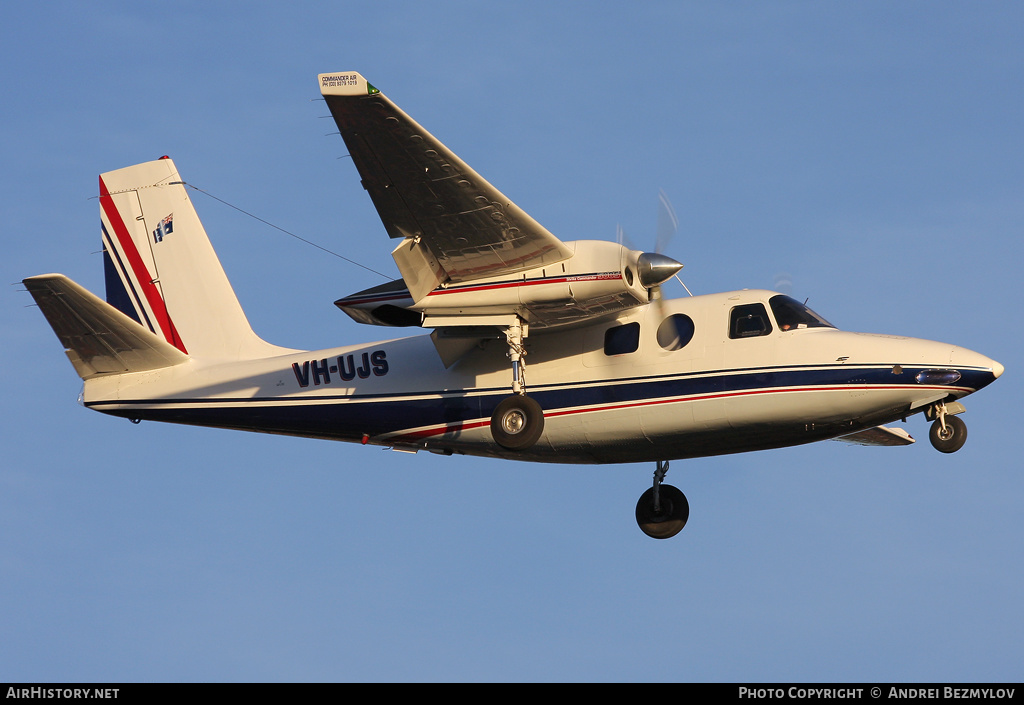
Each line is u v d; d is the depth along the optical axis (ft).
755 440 177.99
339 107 143.23
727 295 180.24
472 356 188.96
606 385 179.73
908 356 169.58
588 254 168.86
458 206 159.43
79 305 183.42
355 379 195.83
